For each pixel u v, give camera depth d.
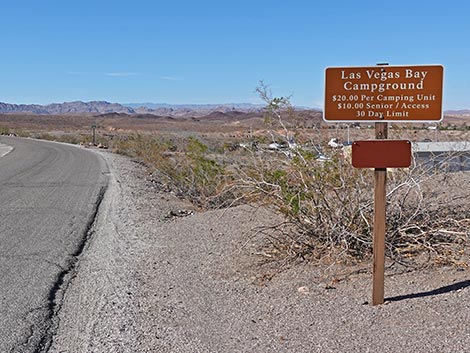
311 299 6.22
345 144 7.75
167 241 9.86
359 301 6.04
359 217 7.47
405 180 7.78
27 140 70.19
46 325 6.12
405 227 7.43
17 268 8.46
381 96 5.68
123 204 14.95
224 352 5.06
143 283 7.42
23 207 14.48
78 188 18.88
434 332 5.12
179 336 5.50
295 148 7.85
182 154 18.02
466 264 6.86
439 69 5.59
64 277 8.00
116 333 5.72
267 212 10.48
